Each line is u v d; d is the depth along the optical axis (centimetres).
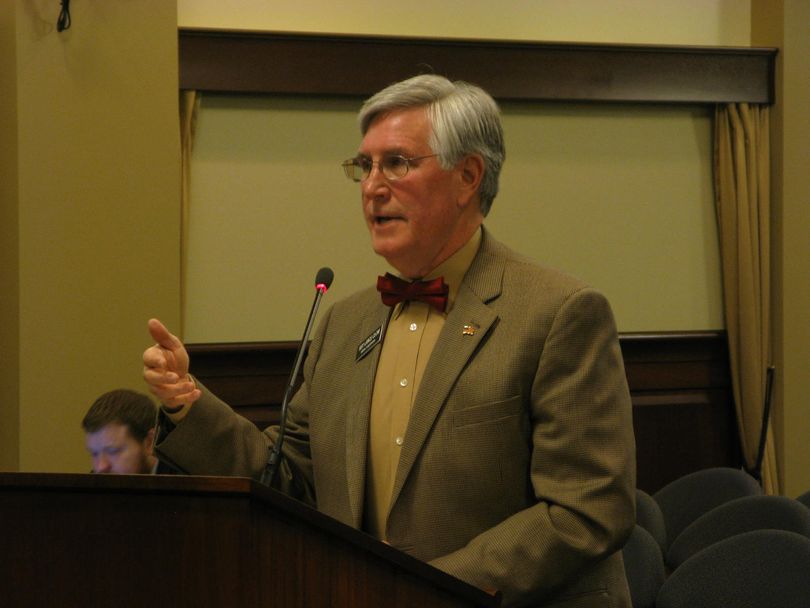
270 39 1031
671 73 1122
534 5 1116
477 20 1104
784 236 1141
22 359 850
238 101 1049
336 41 1046
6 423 861
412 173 371
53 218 862
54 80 863
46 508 253
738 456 1153
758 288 1143
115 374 879
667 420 1139
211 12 1050
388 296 394
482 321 368
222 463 377
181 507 250
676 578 580
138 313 887
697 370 1152
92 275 873
